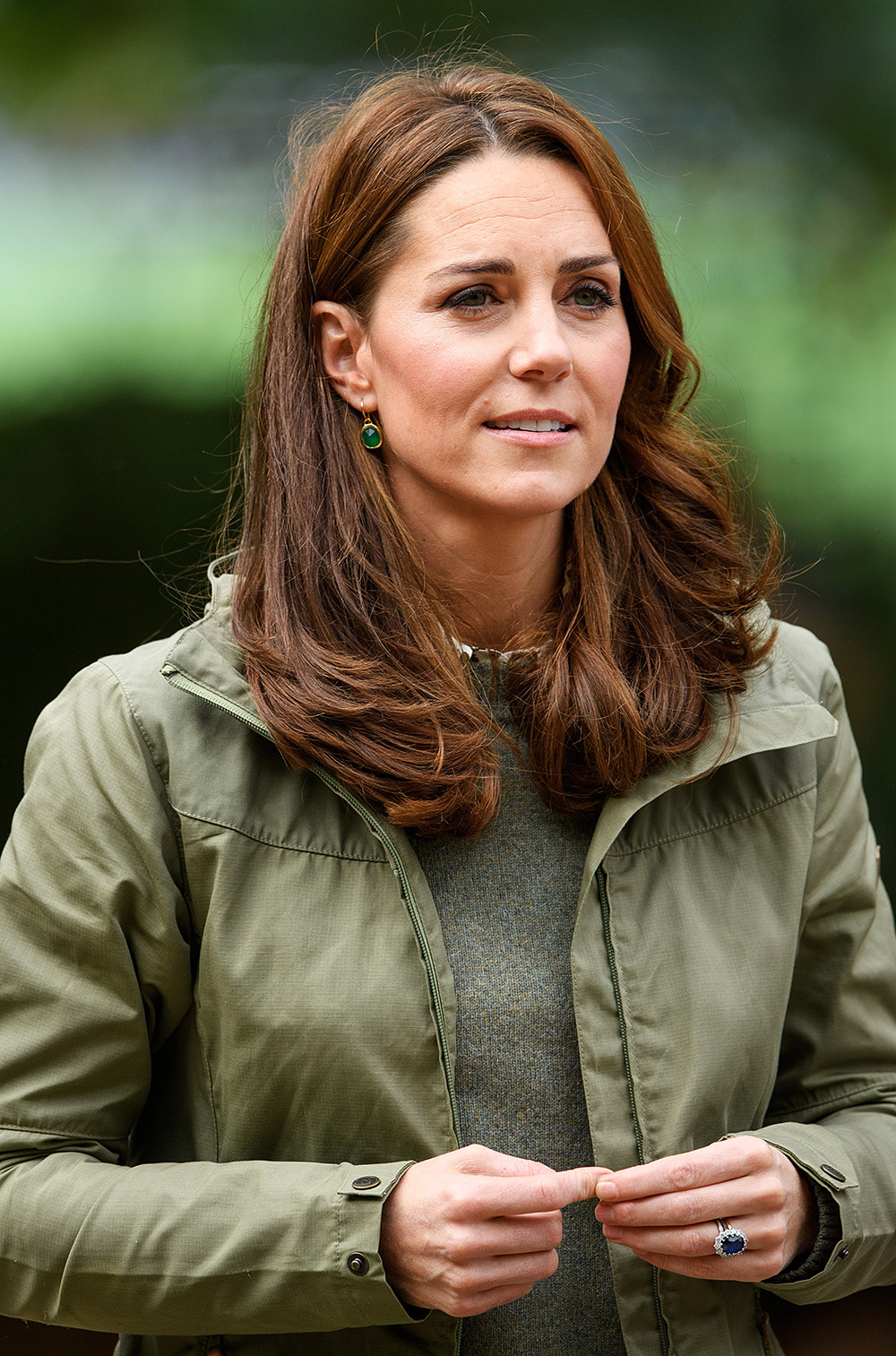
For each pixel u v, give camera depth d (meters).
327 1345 4.28
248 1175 4.06
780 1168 4.13
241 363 6.44
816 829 4.75
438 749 4.25
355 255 4.42
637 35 14.26
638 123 13.80
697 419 5.54
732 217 13.55
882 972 4.78
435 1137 4.15
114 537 12.34
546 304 4.25
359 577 4.54
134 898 4.22
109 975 4.23
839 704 5.04
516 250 4.21
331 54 13.97
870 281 13.27
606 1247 4.36
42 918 4.26
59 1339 8.33
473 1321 4.28
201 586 5.61
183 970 4.30
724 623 4.79
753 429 12.68
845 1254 4.21
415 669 4.45
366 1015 4.12
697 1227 3.97
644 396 5.01
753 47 14.16
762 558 5.07
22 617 12.12
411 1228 3.83
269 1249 3.91
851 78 14.05
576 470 4.36
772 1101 4.90
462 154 4.28
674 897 4.42
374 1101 4.14
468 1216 3.74
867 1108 4.70
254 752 4.35
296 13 13.97
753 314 13.13
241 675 4.36
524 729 4.59
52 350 12.57
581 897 4.36
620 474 5.00
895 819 12.13
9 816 11.77
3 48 13.62
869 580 12.54
